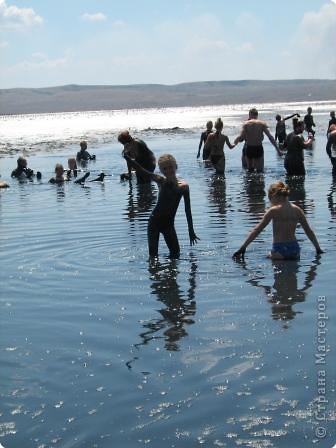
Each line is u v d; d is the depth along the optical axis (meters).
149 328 4.97
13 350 4.67
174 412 3.72
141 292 5.84
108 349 4.61
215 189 12.05
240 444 3.39
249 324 4.95
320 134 26.33
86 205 10.80
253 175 13.95
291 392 3.88
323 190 11.30
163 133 32.06
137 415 3.71
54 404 3.87
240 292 5.71
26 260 7.14
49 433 3.58
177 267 6.59
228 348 4.52
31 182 14.55
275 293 5.64
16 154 22.33
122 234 8.22
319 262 6.54
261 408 3.72
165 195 7.03
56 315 5.36
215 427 3.55
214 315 5.18
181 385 4.02
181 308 5.37
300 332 4.75
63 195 12.24
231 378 4.08
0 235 8.48
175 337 4.77
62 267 6.80
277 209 6.71
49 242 7.95
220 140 14.30
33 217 9.81
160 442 3.44
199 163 16.72
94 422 3.66
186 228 8.36
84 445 3.45
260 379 4.05
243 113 75.12
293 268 6.38
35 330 5.05
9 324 5.19
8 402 3.92
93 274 6.48
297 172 13.50
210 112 90.56
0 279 6.43
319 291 5.64
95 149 23.16
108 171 16.02
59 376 4.23
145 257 7.04
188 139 26.36
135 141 13.58
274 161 16.64
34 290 6.05
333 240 7.39
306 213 9.09
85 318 5.26
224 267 6.51
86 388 4.05
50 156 20.97
